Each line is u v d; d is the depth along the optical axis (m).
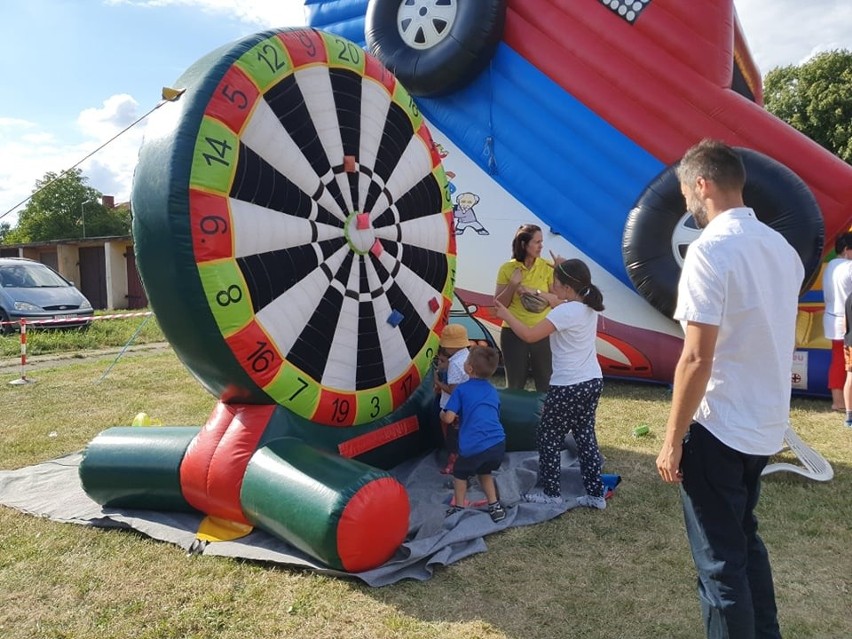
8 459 5.77
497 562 3.89
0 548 4.06
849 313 6.57
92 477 4.47
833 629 3.25
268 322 4.20
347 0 9.52
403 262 5.26
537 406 5.71
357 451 4.86
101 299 26.88
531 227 5.87
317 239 4.53
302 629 3.24
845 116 30.77
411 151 5.42
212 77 3.97
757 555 2.78
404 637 3.18
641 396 7.77
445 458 5.49
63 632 3.21
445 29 8.27
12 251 29.45
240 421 4.29
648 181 7.77
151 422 6.31
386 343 5.08
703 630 3.24
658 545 4.11
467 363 4.59
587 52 8.00
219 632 3.21
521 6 8.35
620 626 3.27
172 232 3.77
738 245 2.49
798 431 6.45
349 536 3.58
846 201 7.06
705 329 2.46
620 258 8.00
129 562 3.88
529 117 8.36
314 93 4.49
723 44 7.60
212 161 3.87
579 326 4.46
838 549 4.05
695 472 2.62
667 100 7.68
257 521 4.00
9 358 11.92
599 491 4.64
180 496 4.32
